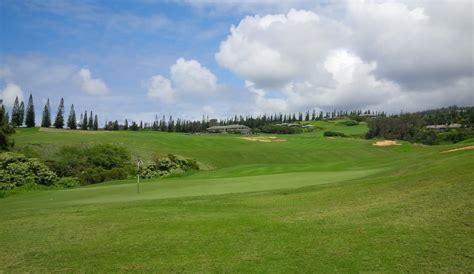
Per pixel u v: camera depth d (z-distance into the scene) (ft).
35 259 40.65
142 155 264.11
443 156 97.19
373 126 493.77
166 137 378.73
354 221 45.80
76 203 78.02
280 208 57.98
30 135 327.47
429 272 30.91
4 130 217.15
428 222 41.24
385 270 32.07
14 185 164.66
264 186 89.76
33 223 56.49
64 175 223.92
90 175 205.05
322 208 54.85
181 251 40.34
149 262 37.78
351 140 396.98
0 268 38.63
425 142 435.53
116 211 62.18
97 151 244.63
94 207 67.56
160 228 49.67
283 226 47.03
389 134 474.08
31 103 510.58
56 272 36.76
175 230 48.26
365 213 48.47
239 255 38.09
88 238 47.03
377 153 311.47
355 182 74.84
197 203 66.49
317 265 34.27
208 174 156.87
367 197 57.00
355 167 133.39
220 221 51.47
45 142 277.03
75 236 48.24
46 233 50.37
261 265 35.19
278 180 101.86
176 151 287.48
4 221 59.36
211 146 346.95
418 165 83.56
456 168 61.05
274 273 33.35
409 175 66.80
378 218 45.44
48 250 43.37
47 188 170.09
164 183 114.11
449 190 50.14
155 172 207.00
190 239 44.19
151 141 342.64
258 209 58.39
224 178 121.29
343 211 51.31
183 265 36.47
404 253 34.81
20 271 37.55
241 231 46.06
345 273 32.22
